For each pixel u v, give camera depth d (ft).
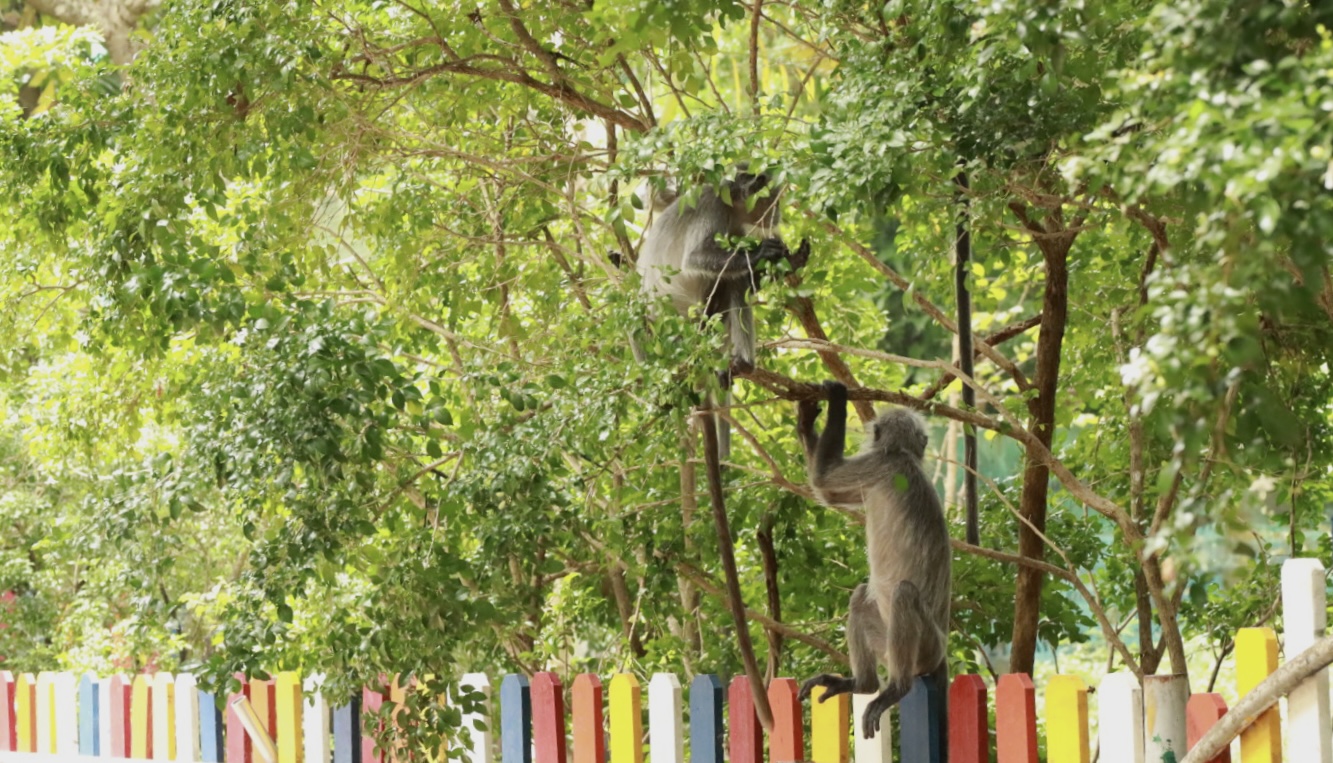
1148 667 22.41
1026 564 20.65
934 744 15.78
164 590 31.81
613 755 16.79
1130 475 22.34
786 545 23.35
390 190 24.11
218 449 17.12
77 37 34.86
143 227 17.60
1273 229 8.59
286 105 18.60
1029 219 19.48
